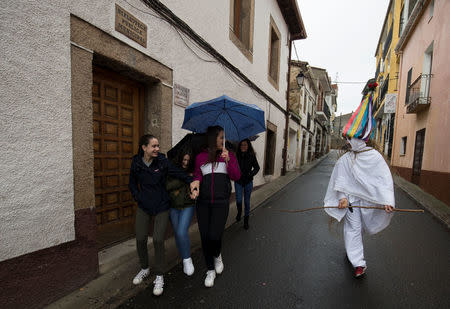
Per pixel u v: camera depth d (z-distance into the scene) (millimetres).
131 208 3689
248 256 3330
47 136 2137
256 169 4457
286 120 11953
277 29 9633
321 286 2621
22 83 1959
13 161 1919
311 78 18047
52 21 2148
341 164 3035
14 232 1942
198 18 4625
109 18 2713
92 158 2537
